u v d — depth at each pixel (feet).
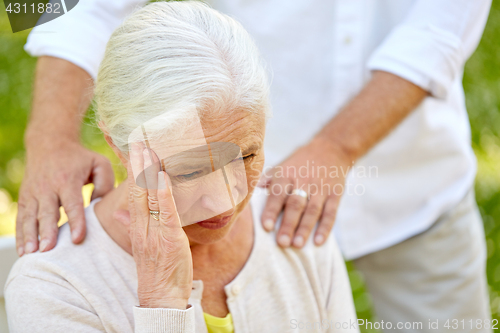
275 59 5.25
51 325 3.12
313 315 3.92
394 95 4.46
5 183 10.84
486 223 10.55
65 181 3.91
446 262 5.62
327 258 4.12
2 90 11.98
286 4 5.03
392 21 5.07
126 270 3.37
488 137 12.67
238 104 2.79
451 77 4.63
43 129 4.13
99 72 2.85
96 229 3.45
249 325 3.67
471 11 4.53
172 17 2.76
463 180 5.56
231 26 2.89
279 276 3.83
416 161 5.37
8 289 3.33
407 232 5.52
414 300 5.85
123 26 2.76
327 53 5.17
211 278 3.61
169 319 3.05
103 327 3.22
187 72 2.65
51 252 3.35
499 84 13.26
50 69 4.29
